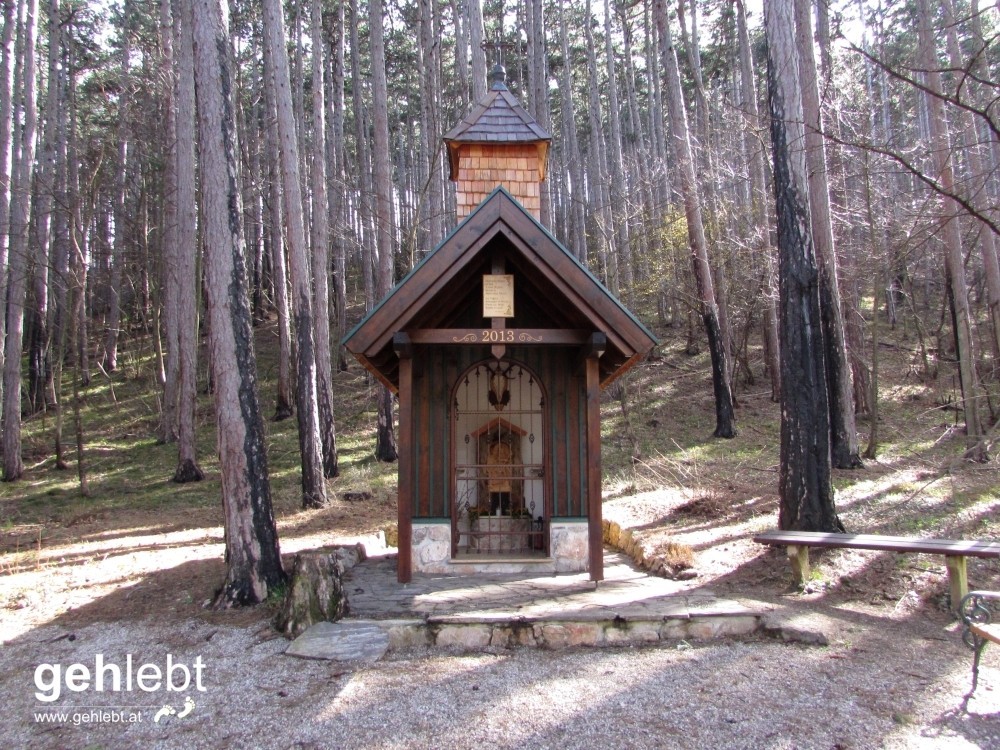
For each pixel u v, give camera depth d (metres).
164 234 20.12
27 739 4.21
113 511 13.45
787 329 7.63
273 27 13.55
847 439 12.64
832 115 12.30
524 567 7.42
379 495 13.82
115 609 6.79
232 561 6.68
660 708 4.28
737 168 19.33
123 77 21.98
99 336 28.58
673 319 27.91
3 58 16.61
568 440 7.63
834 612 6.04
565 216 33.03
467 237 6.58
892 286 19.08
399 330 6.57
